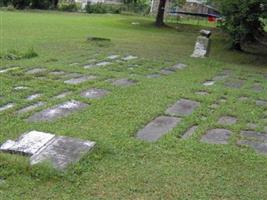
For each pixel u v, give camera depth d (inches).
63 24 963.3
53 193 193.9
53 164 213.2
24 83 369.4
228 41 737.0
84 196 192.7
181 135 270.1
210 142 261.7
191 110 321.4
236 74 495.5
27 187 197.2
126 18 1333.7
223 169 226.5
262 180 217.5
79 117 289.7
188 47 713.0
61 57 512.1
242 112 324.2
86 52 564.1
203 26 1238.3
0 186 196.9
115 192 197.3
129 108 313.9
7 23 893.2
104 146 239.3
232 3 611.2
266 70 548.4
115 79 407.5
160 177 213.2
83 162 219.5
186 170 222.4
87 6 1574.8
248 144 262.1
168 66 509.0
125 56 557.3
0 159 214.1
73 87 363.6
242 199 197.6
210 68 517.7
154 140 259.1
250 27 645.3
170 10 1614.2
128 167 221.5
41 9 1473.9
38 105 313.1
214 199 195.8
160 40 803.4
